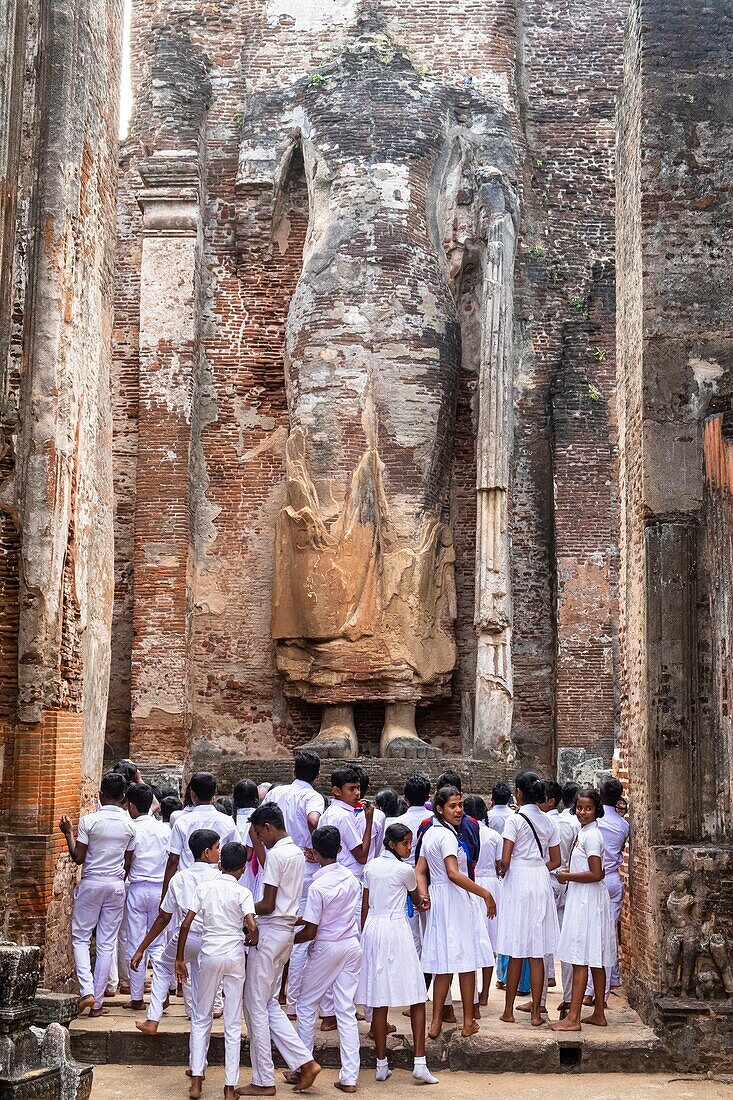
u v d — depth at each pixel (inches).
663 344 379.2
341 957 315.6
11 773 362.3
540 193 740.7
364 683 641.0
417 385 660.1
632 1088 321.7
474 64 722.2
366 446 652.7
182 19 736.3
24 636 366.0
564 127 749.9
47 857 358.0
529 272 730.8
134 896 377.4
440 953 339.6
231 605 687.7
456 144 702.5
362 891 359.6
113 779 371.2
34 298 377.1
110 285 449.4
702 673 365.4
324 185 685.3
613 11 759.7
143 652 657.0
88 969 360.8
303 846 365.1
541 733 693.9
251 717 679.7
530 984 377.7
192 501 690.8
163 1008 350.3
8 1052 249.6
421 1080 322.7
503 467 663.1
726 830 358.0
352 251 666.8
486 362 669.9
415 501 654.5
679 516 372.2
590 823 360.8
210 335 708.7
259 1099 305.6
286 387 682.2
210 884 307.1
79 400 392.8
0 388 374.0
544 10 761.0
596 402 705.0
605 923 356.2
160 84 705.0
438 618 660.1
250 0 731.4
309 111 699.4
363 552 640.4
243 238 711.7
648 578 369.7
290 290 711.7
